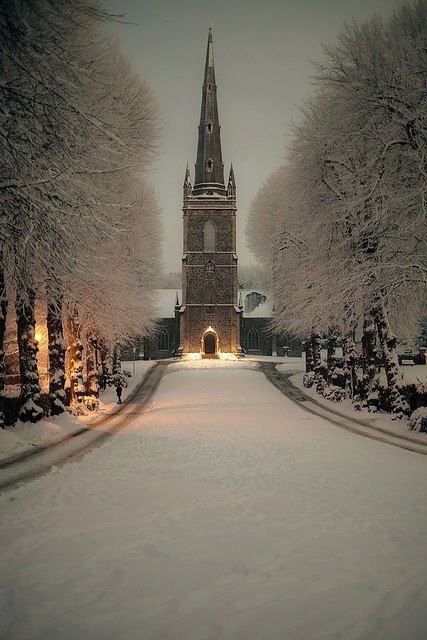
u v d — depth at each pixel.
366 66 26.56
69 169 16.23
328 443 21.28
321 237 32.38
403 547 8.80
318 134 30.61
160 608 6.73
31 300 24.94
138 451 19.59
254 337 108.31
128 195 38.06
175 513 10.80
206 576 7.66
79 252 20.08
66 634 6.14
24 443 21.83
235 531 9.64
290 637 6.05
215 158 100.94
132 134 31.28
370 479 14.08
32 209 15.78
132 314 43.12
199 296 97.75
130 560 8.27
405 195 25.58
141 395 51.16
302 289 35.78
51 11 14.51
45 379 35.97
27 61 14.27
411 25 27.84
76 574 7.77
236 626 6.29
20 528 9.98
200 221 98.12
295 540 9.14
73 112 15.80
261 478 14.25
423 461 16.97
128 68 32.34
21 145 15.39
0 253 18.36
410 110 24.94
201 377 65.81
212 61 101.62
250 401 44.88
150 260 51.94
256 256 72.50
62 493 12.77
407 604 6.78
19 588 7.34
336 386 43.72
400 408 29.66
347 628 6.22
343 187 29.34
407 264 26.61
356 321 34.25
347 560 8.22
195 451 19.22
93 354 39.47
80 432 26.38
